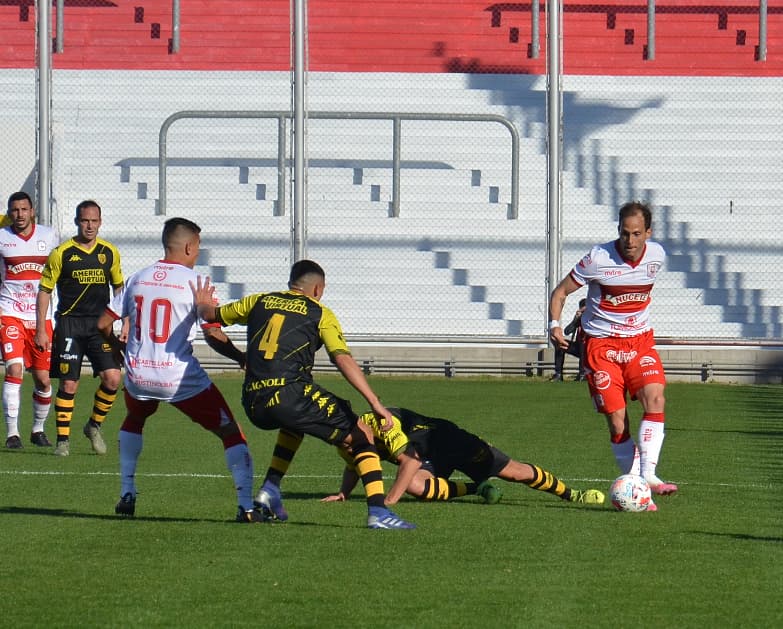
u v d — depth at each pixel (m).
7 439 33.56
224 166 67.62
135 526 21.08
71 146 68.62
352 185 66.56
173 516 22.30
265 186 66.50
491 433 36.59
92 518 21.97
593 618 14.90
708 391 52.62
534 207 65.69
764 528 21.31
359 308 61.91
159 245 62.28
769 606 15.55
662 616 15.03
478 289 62.16
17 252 33.62
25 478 27.52
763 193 66.12
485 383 54.69
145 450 32.78
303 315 20.64
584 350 24.98
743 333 61.12
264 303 20.86
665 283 62.56
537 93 70.62
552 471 28.92
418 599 15.82
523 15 74.88
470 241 62.56
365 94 70.12
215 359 57.44
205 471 28.72
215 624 14.55
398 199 62.94
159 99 69.88
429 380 56.03
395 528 20.86
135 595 15.95
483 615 15.02
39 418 34.06
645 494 23.09
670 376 56.91
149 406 22.00
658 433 24.50
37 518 21.92
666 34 74.50
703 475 28.55
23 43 73.44
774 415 43.00
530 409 43.84
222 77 71.19
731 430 38.41
